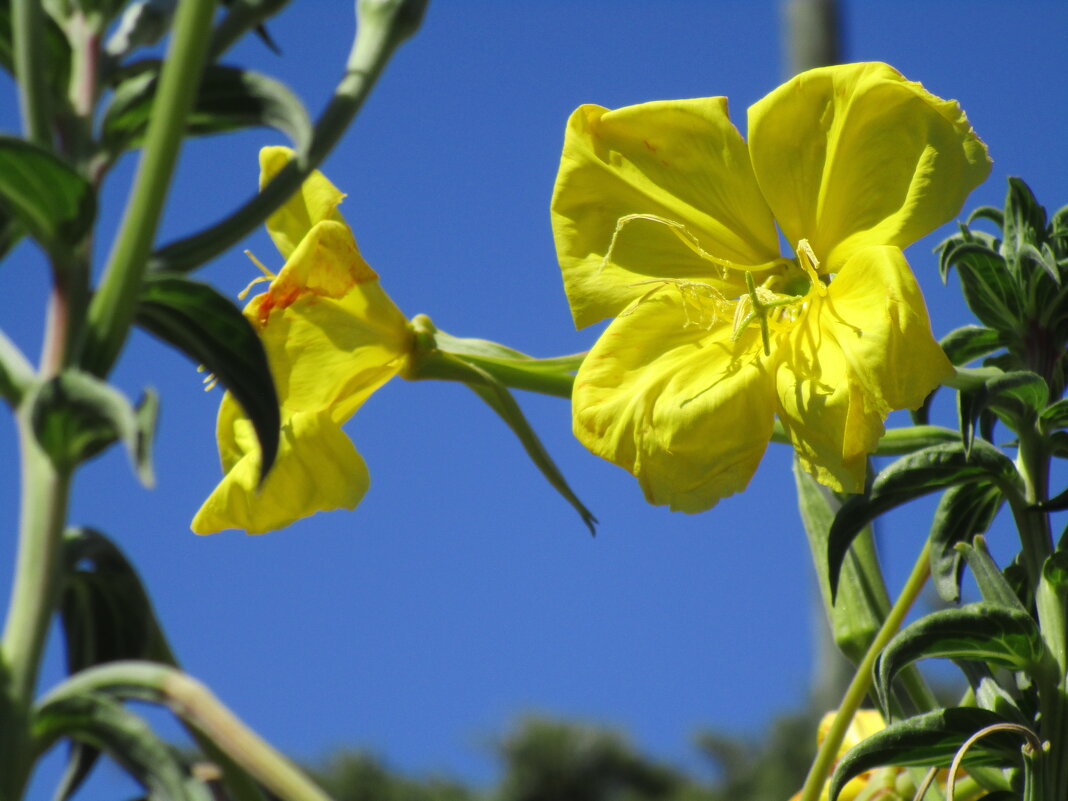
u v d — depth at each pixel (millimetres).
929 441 490
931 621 452
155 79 391
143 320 381
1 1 392
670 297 492
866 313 470
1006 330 496
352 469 484
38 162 366
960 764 455
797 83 495
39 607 365
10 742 360
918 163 484
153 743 364
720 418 473
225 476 474
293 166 390
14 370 372
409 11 404
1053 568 461
